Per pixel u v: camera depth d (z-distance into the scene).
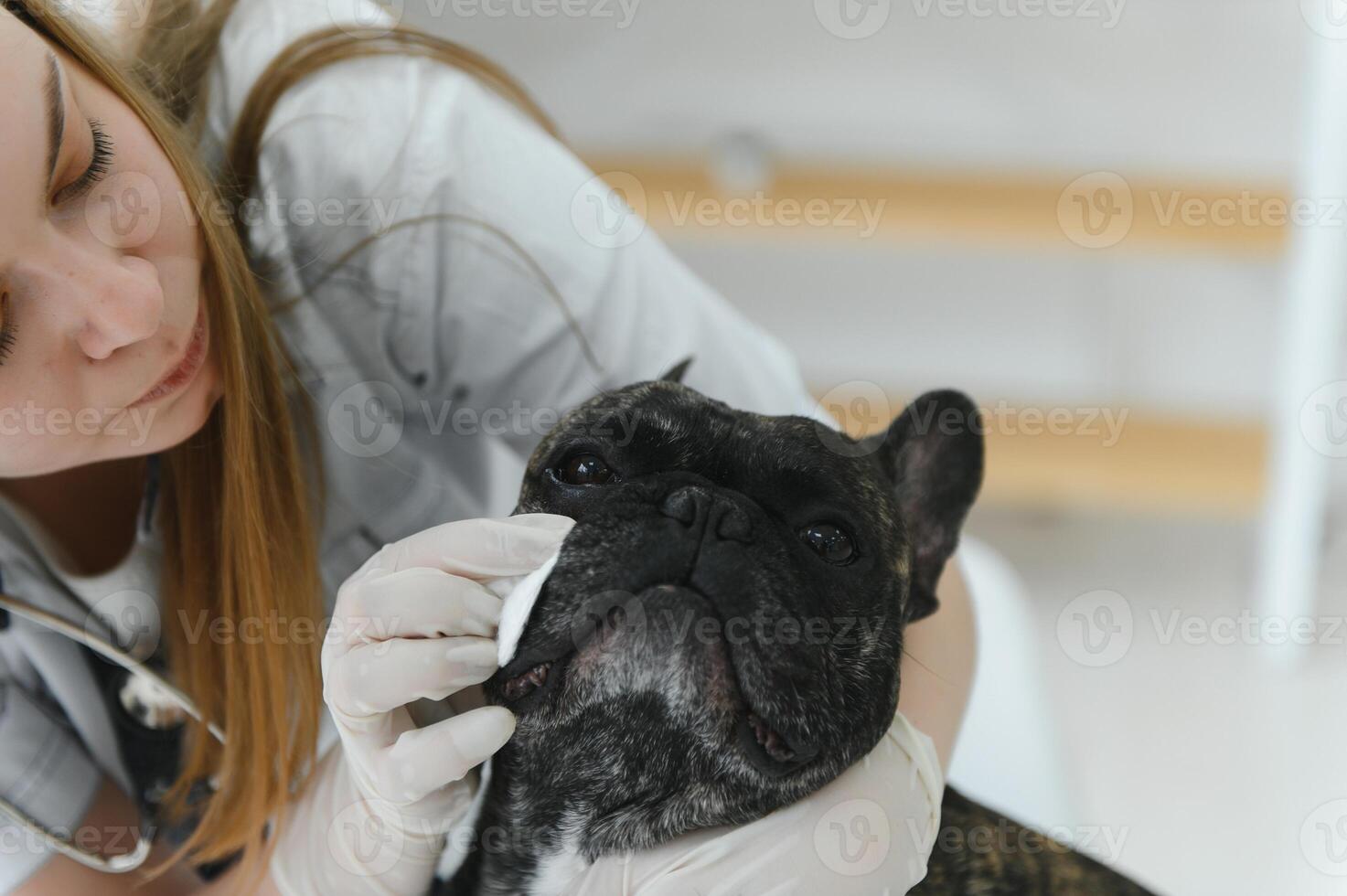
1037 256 3.04
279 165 1.55
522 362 1.66
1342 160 2.56
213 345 1.35
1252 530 2.56
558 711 0.98
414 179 1.58
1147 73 3.11
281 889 1.30
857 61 3.26
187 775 1.58
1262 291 2.85
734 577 0.92
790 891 0.97
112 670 1.58
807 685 0.92
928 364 3.06
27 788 1.52
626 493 0.99
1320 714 2.19
